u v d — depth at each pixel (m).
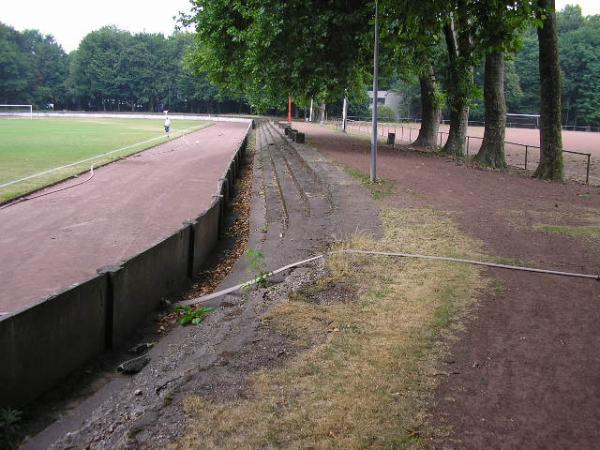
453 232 10.28
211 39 32.66
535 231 10.60
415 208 12.65
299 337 5.58
